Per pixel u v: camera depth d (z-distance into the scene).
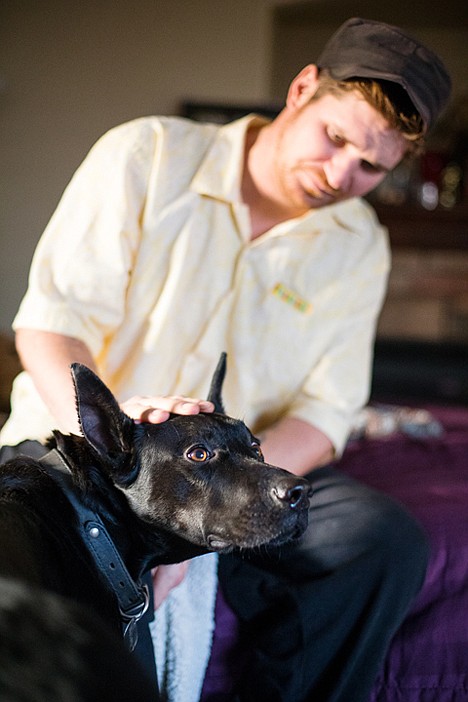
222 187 2.09
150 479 1.47
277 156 2.06
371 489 2.14
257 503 1.40
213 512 1.43
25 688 0.90
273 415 2.26
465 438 3.30
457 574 2.18
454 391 6.36
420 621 2.13
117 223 2.01
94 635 0.99
